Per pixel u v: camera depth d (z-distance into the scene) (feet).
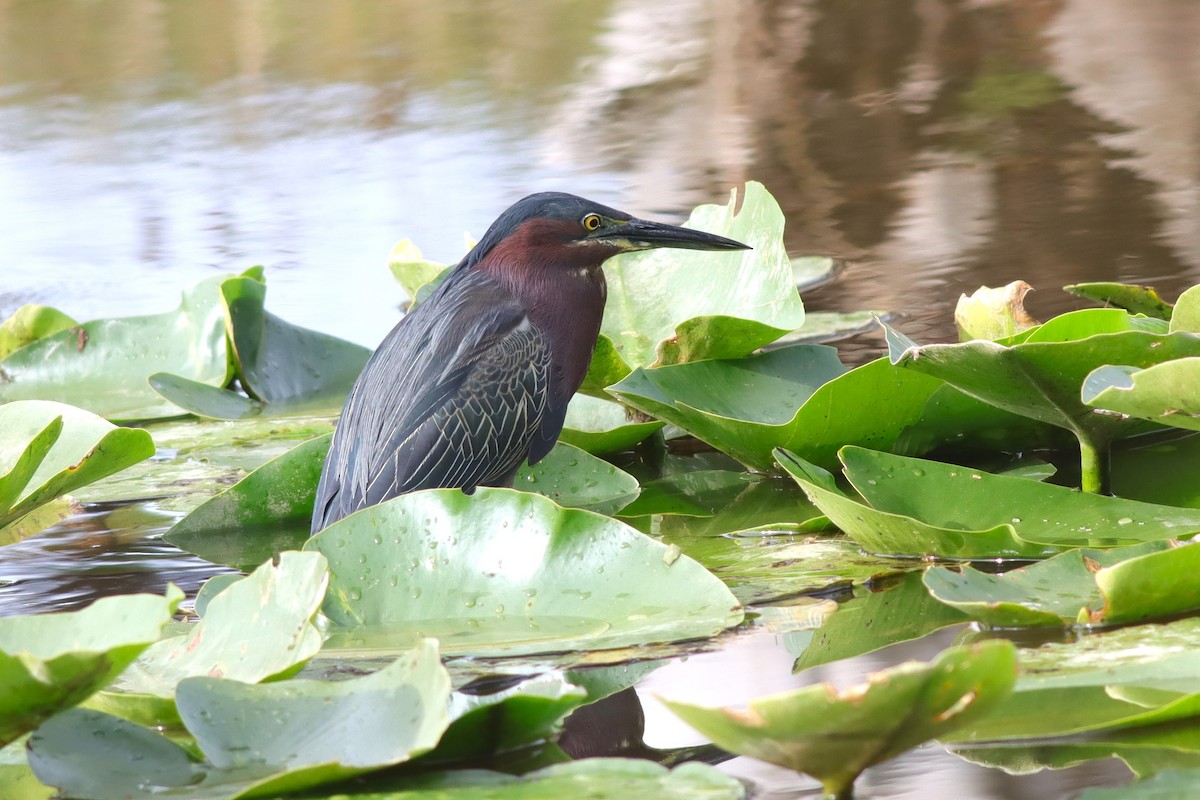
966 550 25.16
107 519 34.12
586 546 23.98
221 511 33.04
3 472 31.76
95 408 43.32
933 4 103.60
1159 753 17.24
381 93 89.10
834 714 14.83
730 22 103.81
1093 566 22.80
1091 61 82.02
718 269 39.14
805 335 42.65
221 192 68.39
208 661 21.43
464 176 67.36
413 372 33.60
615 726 19.97
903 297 45.73
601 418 39.63
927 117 73.26
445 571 24.47
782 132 72.33
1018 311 34.91
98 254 58.34
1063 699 18.80
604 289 36.60
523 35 104.58
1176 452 32.17
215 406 42.34
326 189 67.15
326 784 17.22
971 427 32.42
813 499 27.32
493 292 35.24
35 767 17.90
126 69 100.37
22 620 18.13
